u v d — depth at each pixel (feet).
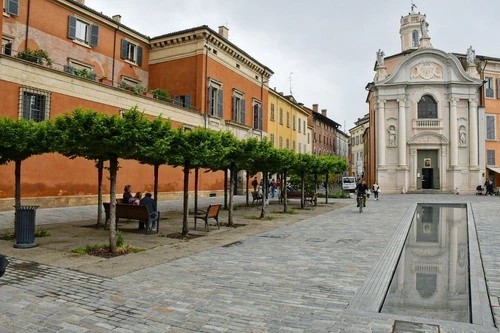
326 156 99.09
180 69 105.60
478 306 20.67
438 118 149.38
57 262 29.96
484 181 147.74
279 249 36.22
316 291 23.22
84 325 18.06
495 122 155.02
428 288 25.39
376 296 22.40
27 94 61.82
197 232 46.39
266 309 20.16
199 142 43.57
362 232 47.24
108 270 27.84
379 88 154.30
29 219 35.68
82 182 71.72
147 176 87.15
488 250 35.32
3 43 73.61
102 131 31.60
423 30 159.84
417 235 48.44
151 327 17.85
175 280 25.43
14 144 37.24
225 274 26.99
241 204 90.12
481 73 155.33
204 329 17.62
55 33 83.20
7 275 26.23
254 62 128.36
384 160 153.28
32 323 18.26
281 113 163.32
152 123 35.27
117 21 99.45
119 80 100.07
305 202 97.76
